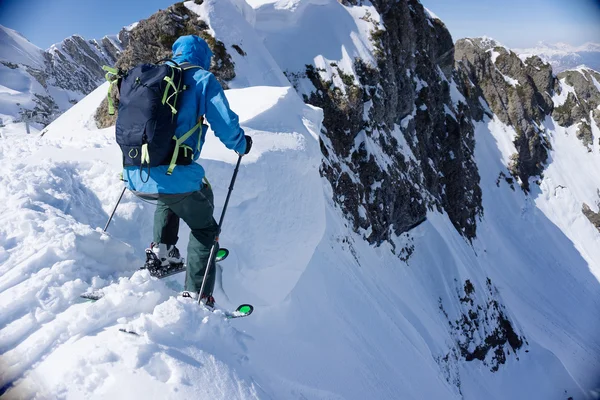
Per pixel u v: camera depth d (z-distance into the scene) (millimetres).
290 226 5203
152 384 2490
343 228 15758
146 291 3129
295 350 5441
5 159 4680
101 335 2699
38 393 2332
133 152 2797
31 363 2520
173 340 2793
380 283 16938
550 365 24531
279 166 5312
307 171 5664
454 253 22922
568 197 46625
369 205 18297
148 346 2658
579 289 38562
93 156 4879
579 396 23984
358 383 6387
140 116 2756
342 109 16828
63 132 12180
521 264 38625
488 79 47844
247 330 4844
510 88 48312
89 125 12141
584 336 34062
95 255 3477
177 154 2857
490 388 20516
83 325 2738
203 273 3271
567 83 56375
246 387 2834
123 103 2850
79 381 2391
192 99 2893
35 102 82375
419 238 22625
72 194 4180
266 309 5484
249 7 15117
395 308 14922
